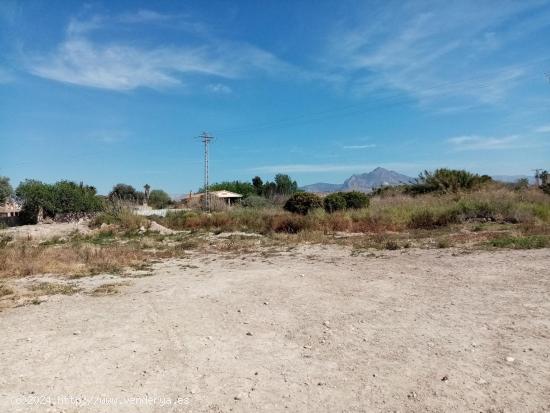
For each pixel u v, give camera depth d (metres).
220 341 5.58
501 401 3.77
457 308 6.58
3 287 9.31
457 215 19.45
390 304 7.00
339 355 4.95
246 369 4.68
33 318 6.88
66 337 5.88
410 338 5.38
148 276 10.58
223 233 20.36
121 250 14.29
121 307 7.45
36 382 4.47
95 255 13.41
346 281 8.91
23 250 13.59
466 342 5.16
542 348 4.86
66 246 16.31
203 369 4.71
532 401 3.74
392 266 10.37
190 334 5.89
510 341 5.12
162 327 6.23
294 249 14.49
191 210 33.56
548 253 10.91
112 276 10.67
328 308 6.94
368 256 12.19
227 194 51.34
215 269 11.29
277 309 7.00
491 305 6.64
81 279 10.35
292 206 25.48
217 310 7.08
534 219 18.45
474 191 28.61
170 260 13.29
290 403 3.91
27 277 10.73
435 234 16.25
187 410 3.86
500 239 13.37
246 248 15.24
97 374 4.64
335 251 13.60
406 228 18.94
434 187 31.62
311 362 4.79
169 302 7.71
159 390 4.25
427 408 3.72
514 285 7.82
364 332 5.69
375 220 19.58
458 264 10.12
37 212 28.30
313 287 8.49
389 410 3.72
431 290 7.79
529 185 34.66
